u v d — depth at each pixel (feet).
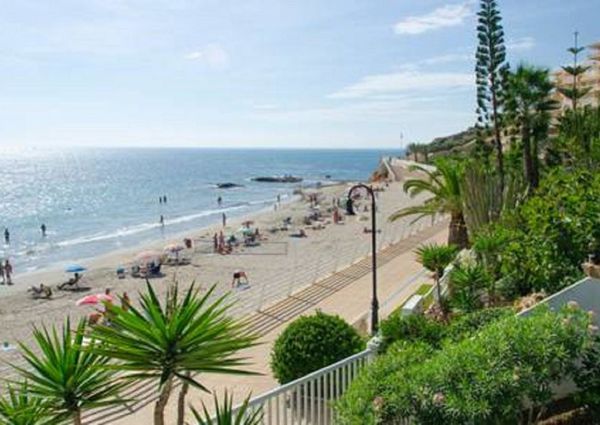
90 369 14.61
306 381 24.21
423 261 47.14
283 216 202.08
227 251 133.49
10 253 150.82
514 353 17.20
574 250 31.89
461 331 27.20
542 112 89.45
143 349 13.62
